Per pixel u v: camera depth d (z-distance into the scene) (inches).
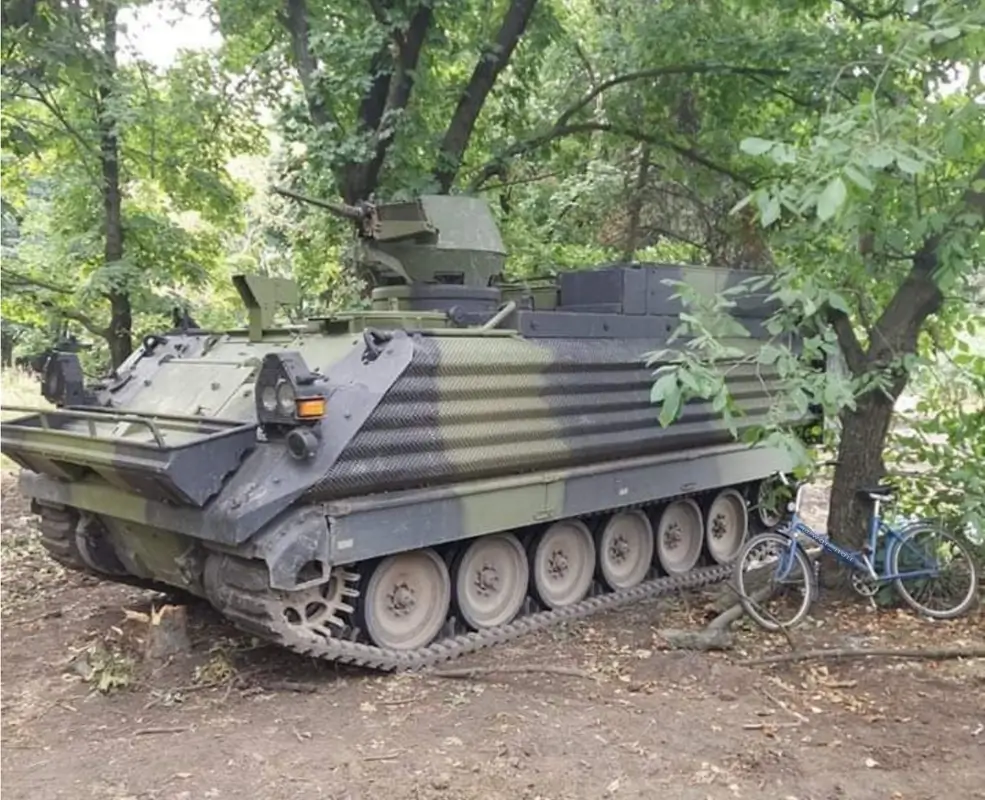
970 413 313.3
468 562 272.1
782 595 306.5
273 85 539.5
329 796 176.6
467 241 316.2
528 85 550.3
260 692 232.7
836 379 258.7
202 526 224.4
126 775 187.0
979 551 314.2
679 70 481.1
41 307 544.1
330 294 580.1
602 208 646.5
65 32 462.0
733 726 209.3
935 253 278.2
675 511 344.2
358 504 232.5
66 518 284.7
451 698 227.6
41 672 247.8
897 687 233.5
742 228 571.8
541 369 276.2
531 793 177.5
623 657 259.6
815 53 438.9
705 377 245.8
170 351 300.2
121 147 537.6
